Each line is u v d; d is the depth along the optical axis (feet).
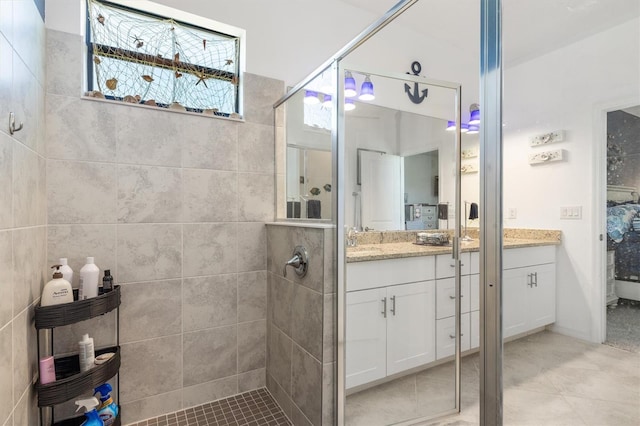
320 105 5.78
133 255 5.63
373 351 5.81
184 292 6.04
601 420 3.59
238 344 6.54
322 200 5.57
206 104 6.57
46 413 4.82
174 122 5.97
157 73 6.17
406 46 6.68
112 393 5.44
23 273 3.91
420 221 6.59
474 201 5.47
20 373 3.77
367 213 6.66
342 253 5.12
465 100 5.57
